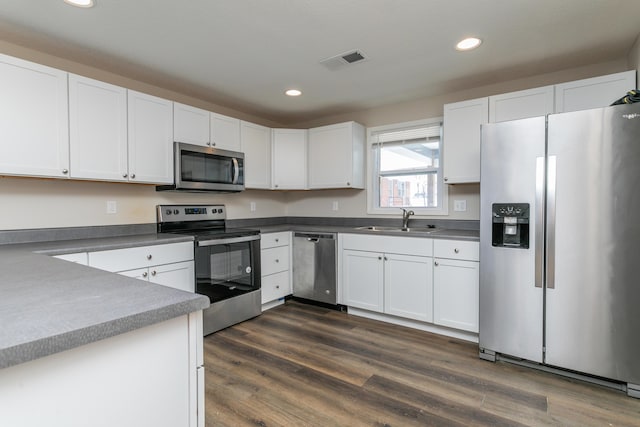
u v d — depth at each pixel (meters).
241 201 3.85
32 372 0.60
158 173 2.70
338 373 2.11
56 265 1.30
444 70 2.70
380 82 2.95
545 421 1.64
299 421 1.65
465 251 2.56
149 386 0.77
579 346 1.98
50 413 0.63
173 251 2.51
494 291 2.24
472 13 1.91
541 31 2.11
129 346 0.74
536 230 2.07
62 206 2.44
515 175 2.14
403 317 2.93
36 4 1.76
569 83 2.40
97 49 2.29
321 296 3.43
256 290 3.16
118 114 2.45
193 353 0.87
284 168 3.85
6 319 0.67
